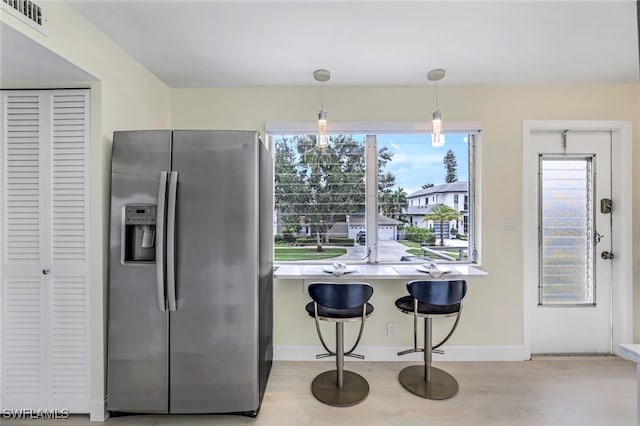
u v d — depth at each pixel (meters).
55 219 1.83
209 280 1.79
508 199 2.56
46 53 1.51
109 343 1.81
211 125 2.60
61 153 1.83
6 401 1.84
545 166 2.64
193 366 1.81
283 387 2.17
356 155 2.67
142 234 1.86
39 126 1.82
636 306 2.54
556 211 2.64
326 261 2.69
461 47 1.98
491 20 1.70
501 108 2.56
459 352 2.55
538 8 1.60
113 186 1.79
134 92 2.12
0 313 1.83
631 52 2.04
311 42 1.92
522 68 2.27
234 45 1.96
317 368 2.43
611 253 2.62
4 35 1.36
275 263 2.69
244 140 1.80
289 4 1.57
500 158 2.56
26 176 1.83
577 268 2.64
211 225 1.79
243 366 1.82
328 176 2.68
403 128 2.54
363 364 2.49
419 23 1.73
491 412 1.90
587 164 2.64
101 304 1.83
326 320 2.05
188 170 1.78
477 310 2.56
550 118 2.55
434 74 2.34
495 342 2.56
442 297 2.04
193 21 1.71
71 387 1.84
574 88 2.55
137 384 1.81
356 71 2.31
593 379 2.26
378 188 2.68
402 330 2.56
